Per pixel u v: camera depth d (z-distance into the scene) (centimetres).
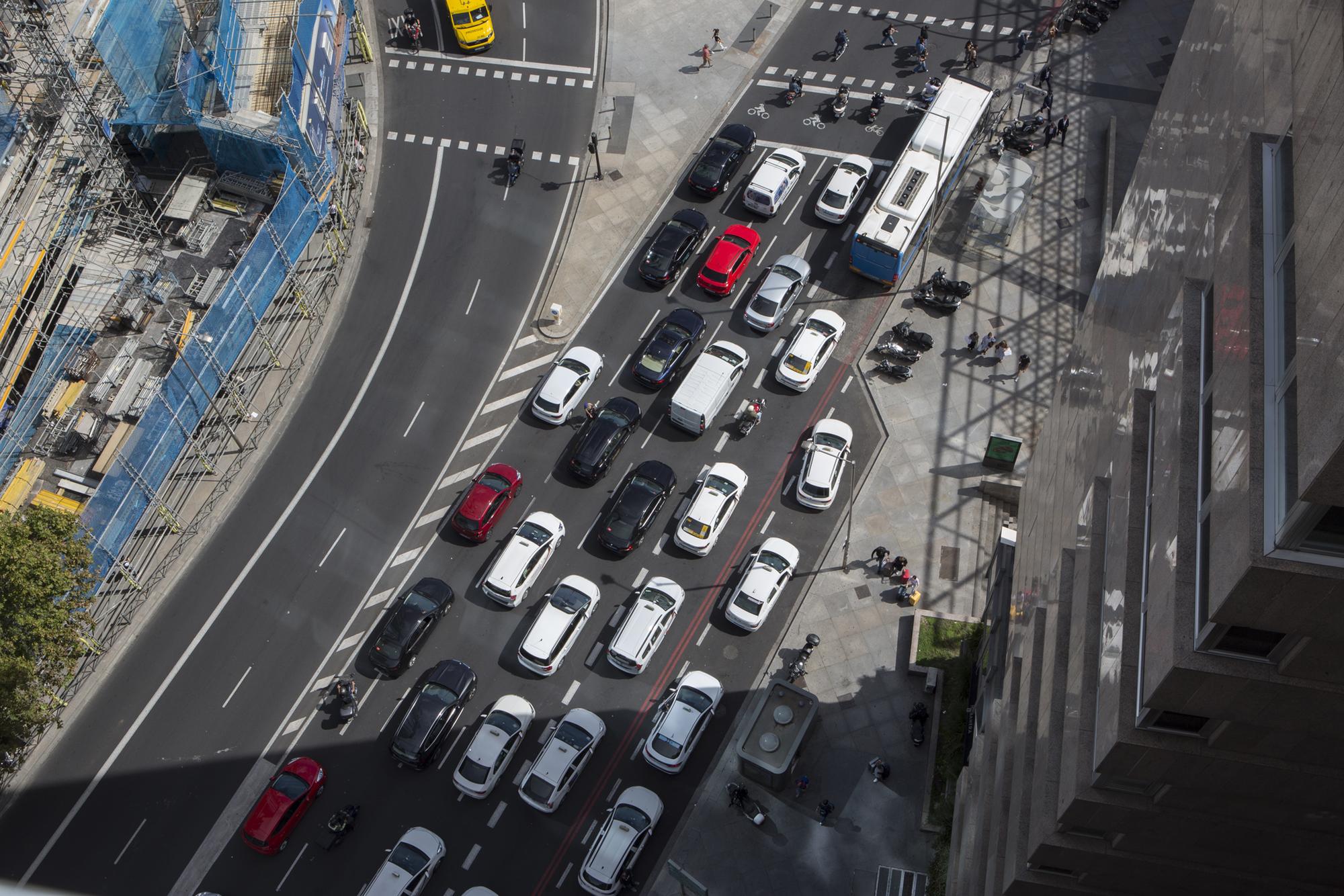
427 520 6481
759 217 7531
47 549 5134
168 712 5925
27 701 5200
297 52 6725
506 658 6091
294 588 6262
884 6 8500
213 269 6562
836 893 5469
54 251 6309
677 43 8344
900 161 7225
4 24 6353
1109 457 3553
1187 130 3359
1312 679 2375
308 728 5897
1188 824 2984
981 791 4553
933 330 7131
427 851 5453
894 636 6153
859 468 6669
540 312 7162
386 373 6931
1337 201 2030
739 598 6088
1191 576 2508
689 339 6881
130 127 6931
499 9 8488
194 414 6216
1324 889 3141
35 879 5497
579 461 6462
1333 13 2170
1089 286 7325
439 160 7756
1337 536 2073
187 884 5506
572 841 5609
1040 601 4259
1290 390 2170
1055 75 8188
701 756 5822
